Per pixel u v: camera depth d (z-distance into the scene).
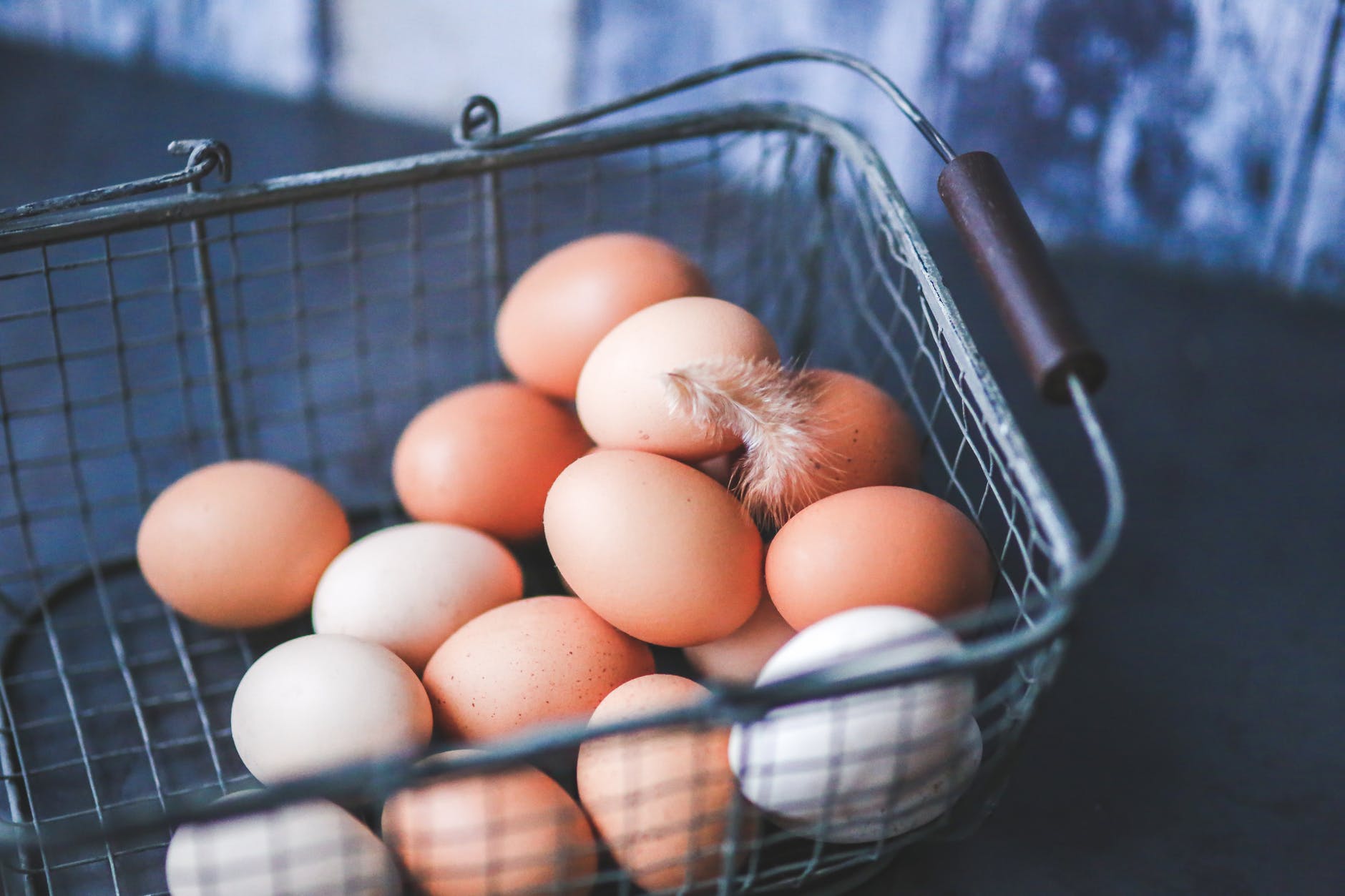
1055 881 0.47
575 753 0.46
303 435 0.62
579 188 0.77
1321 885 0.48
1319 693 0.54
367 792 0.36
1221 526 0.60
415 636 0.47
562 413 0.52
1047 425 0.65
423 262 0.71
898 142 0.74
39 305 0.67
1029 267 0.40
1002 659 0.37
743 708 0.37
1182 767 0.51
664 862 0.42
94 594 0.55
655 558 0.44
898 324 0.64
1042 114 0.71
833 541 0.44
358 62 0.82
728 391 0.45
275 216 0.73
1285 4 0.65
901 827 0.43
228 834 0.41
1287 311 0.71
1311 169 0.68
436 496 0.50
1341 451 0.64
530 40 0.79
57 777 0.49
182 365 0.52
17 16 0.86
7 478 0.59
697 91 0.77
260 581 0.48
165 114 0.81
